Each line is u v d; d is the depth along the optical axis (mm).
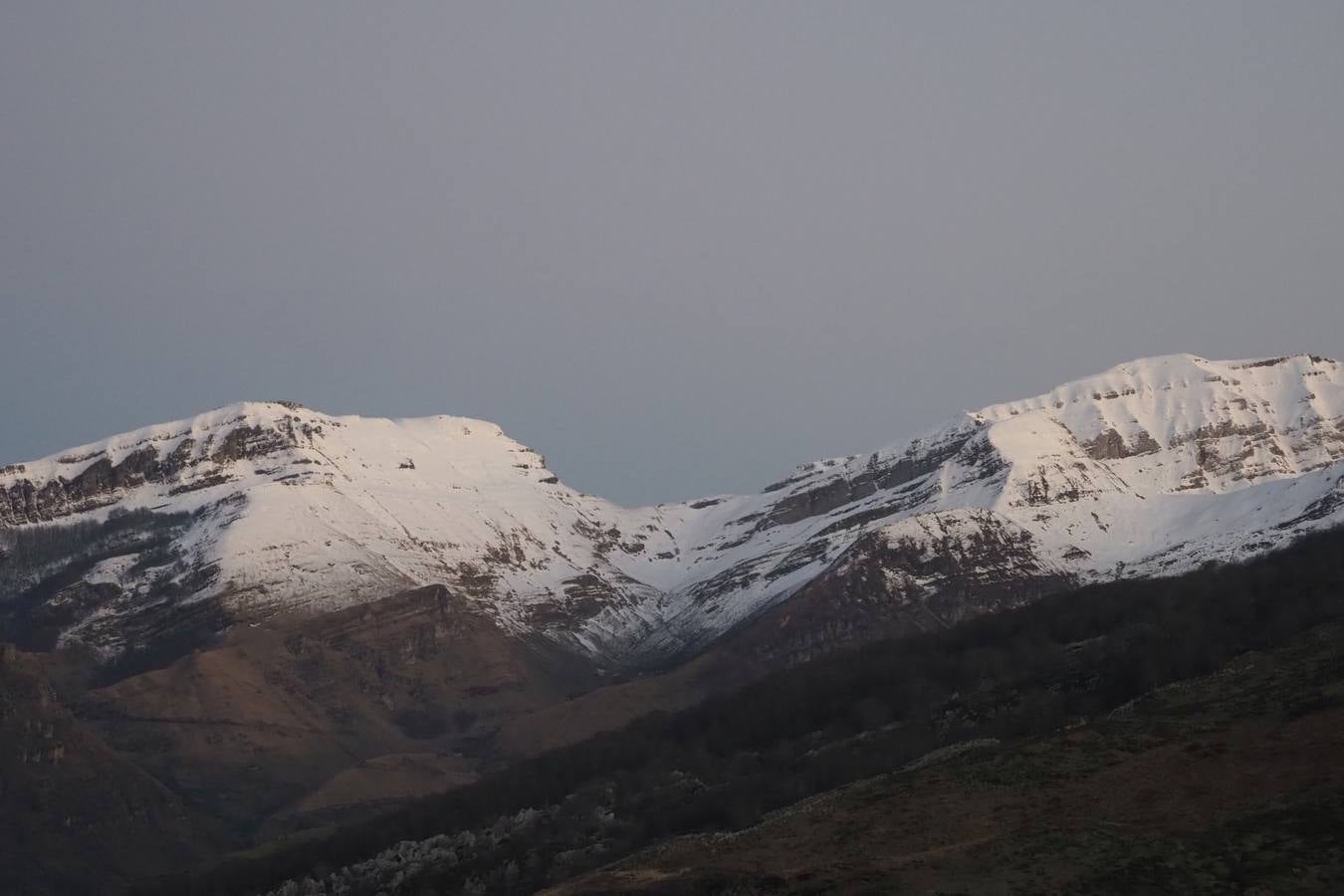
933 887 175625
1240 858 169500
